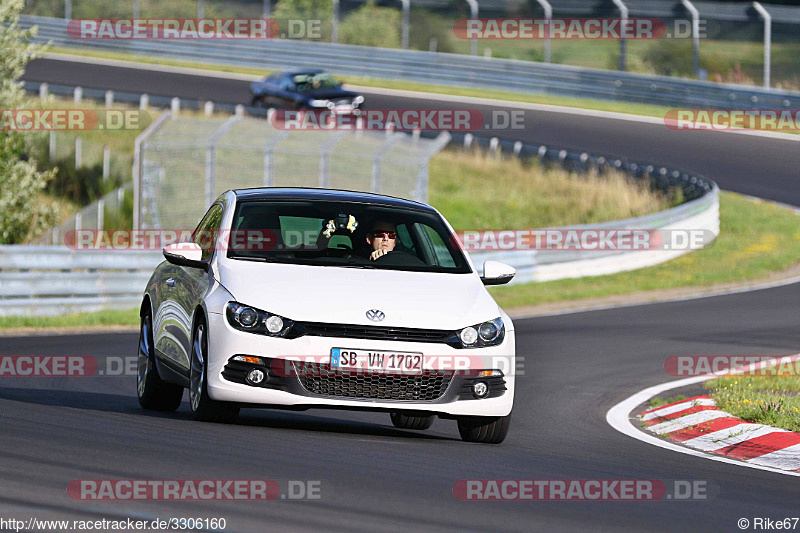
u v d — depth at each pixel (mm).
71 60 190500
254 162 119500
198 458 23125
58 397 35656
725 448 32375
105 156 128625
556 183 137000
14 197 95688
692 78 174250
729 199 122688
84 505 18422
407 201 33031
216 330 27422
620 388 45062
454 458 26000
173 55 194125
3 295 62969
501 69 172750
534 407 39719
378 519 18766
